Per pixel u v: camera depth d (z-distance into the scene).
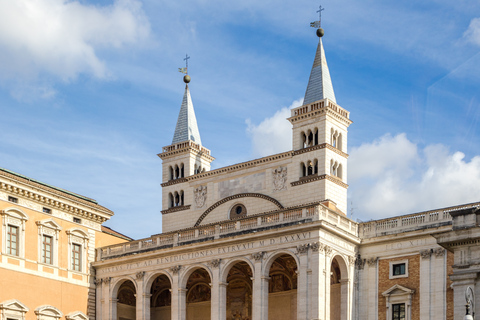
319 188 87.75
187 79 112.12
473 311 50.72
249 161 94.44
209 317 90.00
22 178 81.81
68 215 87.06
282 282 85.06
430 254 73.31
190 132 106.19
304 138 92.69
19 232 80.00
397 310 74.44
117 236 95.38
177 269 82.38
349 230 78.12
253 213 91.81
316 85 94.44
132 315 93.88
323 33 99.12
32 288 80.06
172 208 101.19
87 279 88.06
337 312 78.12
